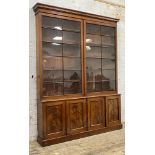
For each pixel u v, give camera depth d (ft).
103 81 12.41
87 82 11.64
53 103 9.73
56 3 10.73
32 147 9.33
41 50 9.62
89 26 11.58
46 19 9.98
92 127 11.16
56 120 9.80
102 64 12.40
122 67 13.70
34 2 10.08
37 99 10.09
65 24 10.64
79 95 10.89
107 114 11.85
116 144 9.71
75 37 11.05
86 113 10.94
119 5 13.53
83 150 9.00
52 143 9.62
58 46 10.58
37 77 9.95
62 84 10.61
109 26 12.23
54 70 10.46
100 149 9.11
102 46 12.27
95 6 12.37
